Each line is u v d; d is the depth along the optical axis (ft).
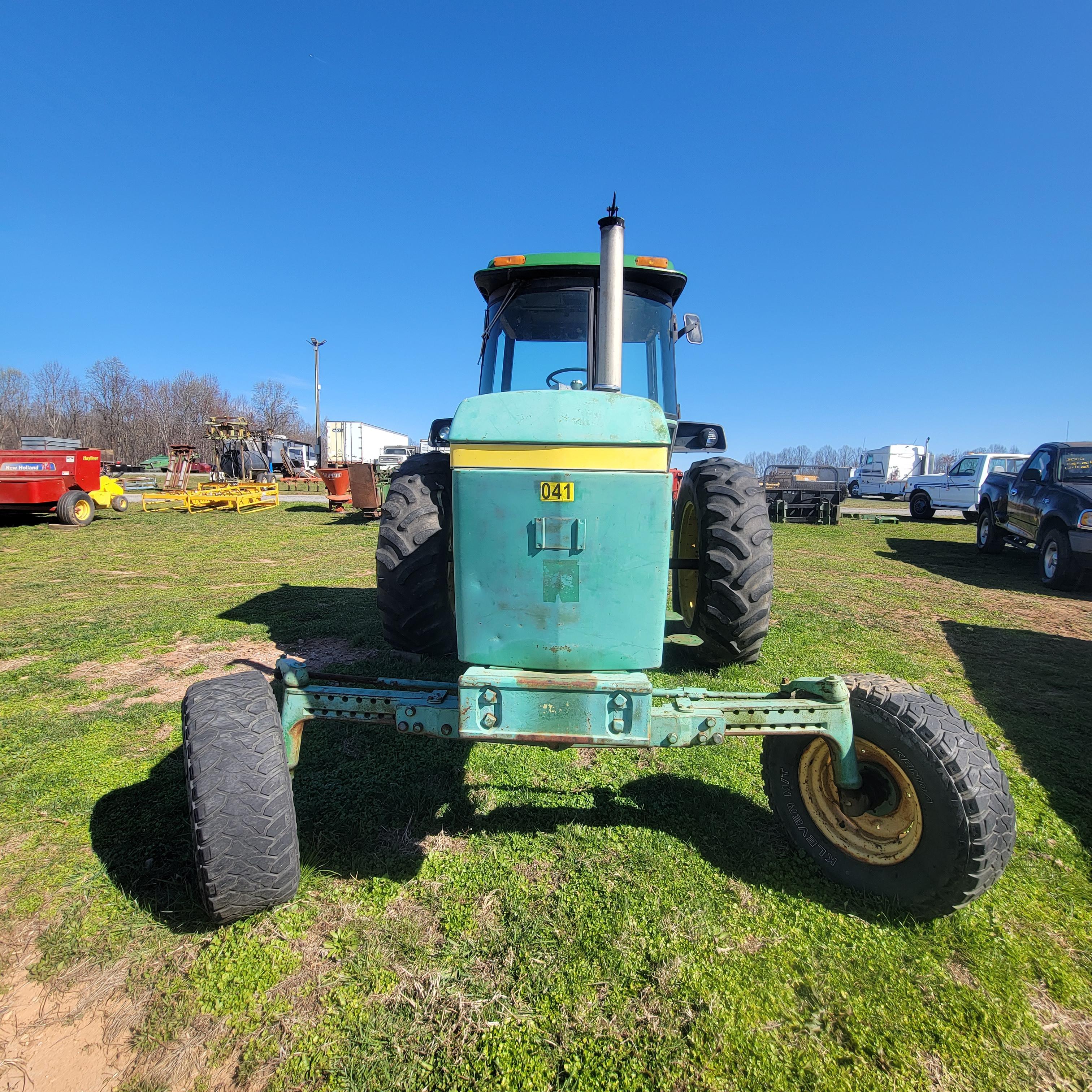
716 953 5.91
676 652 14.10
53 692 12.25
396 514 11.02
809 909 6.52
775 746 7.57
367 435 112.98
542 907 6.42
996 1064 4.92
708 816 8.08
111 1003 5.36
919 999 5.49
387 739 10.11
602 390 7.37
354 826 7.72
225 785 5.72
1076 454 26.50
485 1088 4.64
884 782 6.73
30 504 40.22
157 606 18.97
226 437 72.59
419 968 5.68
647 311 12.67
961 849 5.98
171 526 40.88
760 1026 5.19
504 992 5.45
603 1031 5.11
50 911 6.35
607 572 6.42
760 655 13.87
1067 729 11.04
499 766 9.27
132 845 7.36
